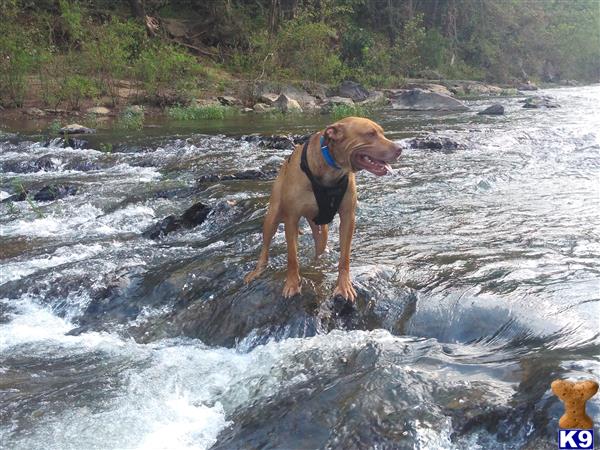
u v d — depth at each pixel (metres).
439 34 16.34
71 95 8.50
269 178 4.31
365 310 2.10
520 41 19.53
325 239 2.44
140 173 4.76
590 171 4.45
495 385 1.53
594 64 22.34
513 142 5.85
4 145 5.95
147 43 10.34
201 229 3.31
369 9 16.45
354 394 1.52
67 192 4.22
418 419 1.43
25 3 10.31
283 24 12.27
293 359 1.87
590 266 2.33
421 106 9.68
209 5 12.93
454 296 2.07
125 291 2.48
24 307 2.52
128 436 1.61
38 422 1.69
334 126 1.92
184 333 2.21
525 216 3.16
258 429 1.51
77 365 2.05
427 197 3.65
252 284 2.28
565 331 1.82
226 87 10.57
